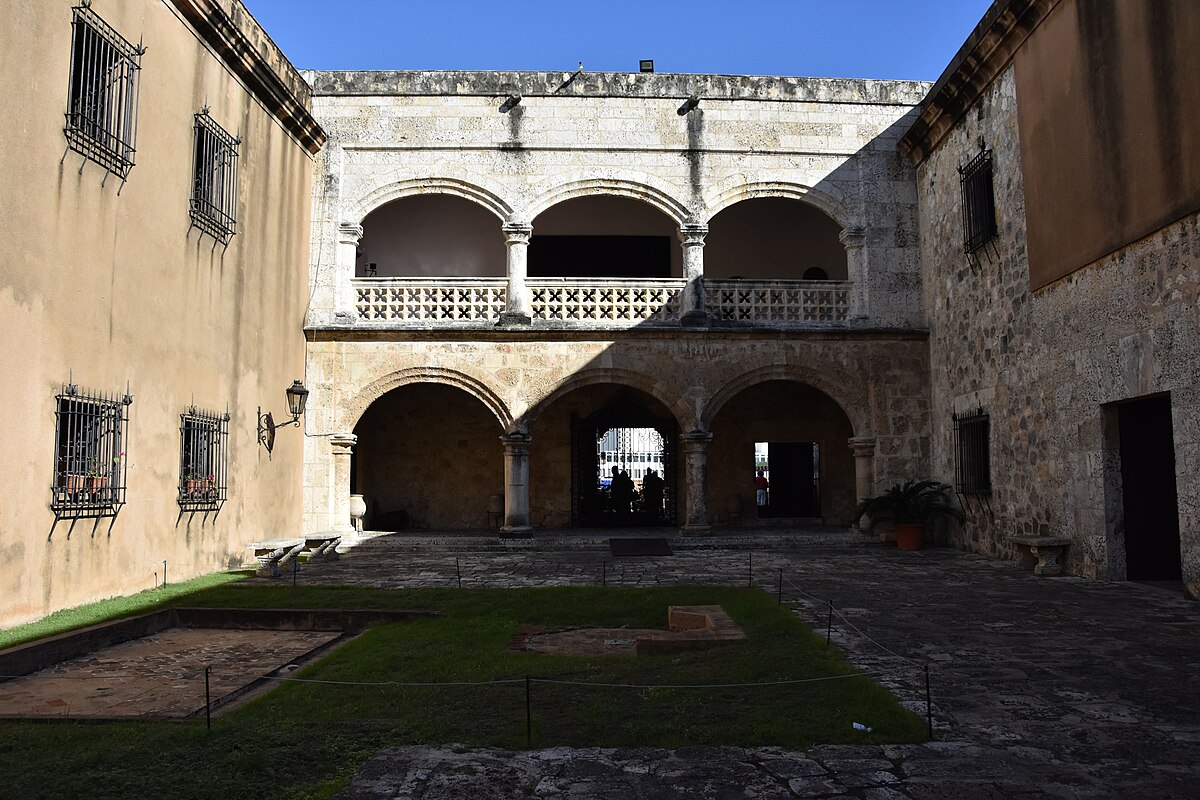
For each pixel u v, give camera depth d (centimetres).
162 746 464
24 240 846
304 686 594
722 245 2020
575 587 1020
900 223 1742
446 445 1928
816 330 1683
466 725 502
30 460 848
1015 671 632
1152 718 519
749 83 1744
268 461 1460
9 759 445
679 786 414
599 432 1952
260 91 1421
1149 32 980
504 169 1702
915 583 1102
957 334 1560
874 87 1764
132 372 1035
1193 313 923
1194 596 941
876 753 458
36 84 866
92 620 826
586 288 1691
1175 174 941
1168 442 1120
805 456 1991
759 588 1000
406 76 1709
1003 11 1279
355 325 1638
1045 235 1224
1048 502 1245
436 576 1211
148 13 1082
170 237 1133
